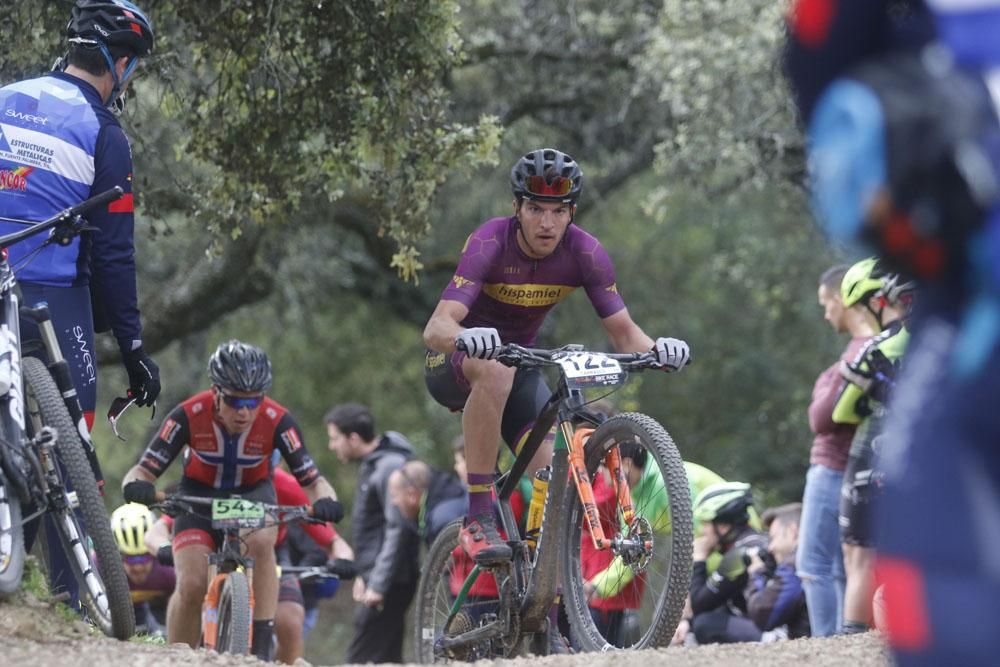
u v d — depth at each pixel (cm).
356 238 3138
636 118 2656
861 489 1097
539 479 1005
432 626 1173
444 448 3625
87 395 929
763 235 3288
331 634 3262
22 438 789
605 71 2589
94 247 927
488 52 2420
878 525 311
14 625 758
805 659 768
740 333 3769
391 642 1644
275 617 1359
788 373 3734
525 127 2809
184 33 1396
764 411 3753
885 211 294
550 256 1007
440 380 1048
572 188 971
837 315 1243
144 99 1806
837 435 1199
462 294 988
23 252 899
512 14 2469
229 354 1252
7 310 815
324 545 1585
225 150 1441
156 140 1820
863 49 307
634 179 3344
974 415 296
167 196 1762
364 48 1391
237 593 1156
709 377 3791
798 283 3319
